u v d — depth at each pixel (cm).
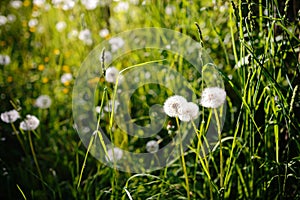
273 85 118
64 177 166
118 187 140
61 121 194
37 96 207
